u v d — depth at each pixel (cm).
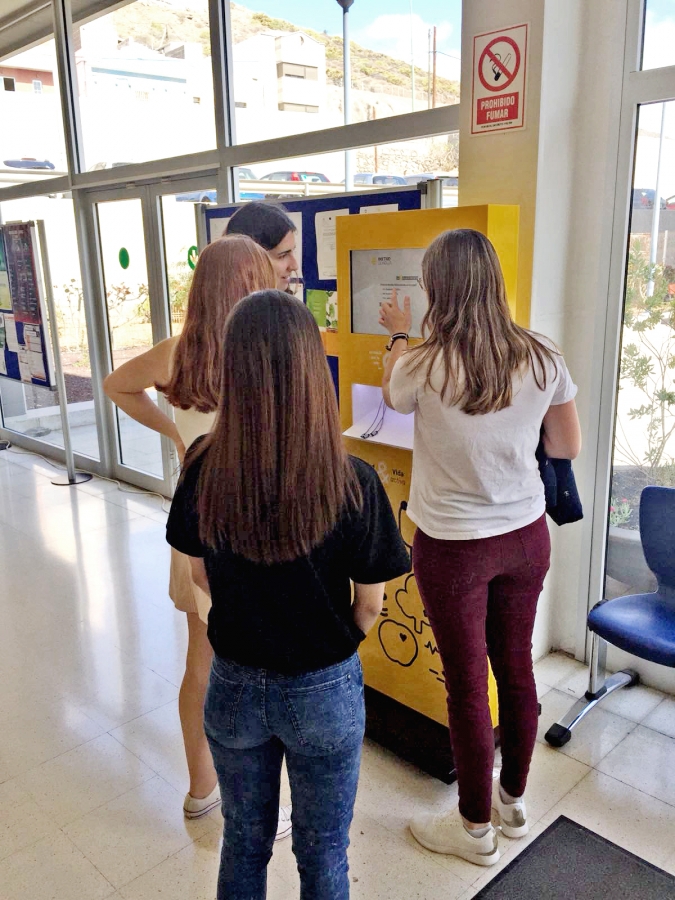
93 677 278
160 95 380
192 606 187
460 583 168
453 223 192
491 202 229
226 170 359
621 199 229
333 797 127
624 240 232
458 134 242
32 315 493
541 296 232
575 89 224
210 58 346
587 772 220
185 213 407
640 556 254
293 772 128
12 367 535
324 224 261
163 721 251
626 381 244
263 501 109
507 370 155
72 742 241
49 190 497
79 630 312
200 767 202
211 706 127
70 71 457
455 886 181
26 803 214
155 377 184
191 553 124
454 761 201
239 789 131
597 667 244
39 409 585
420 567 176
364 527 117
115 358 494
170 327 444
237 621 119
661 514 223
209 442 120
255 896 133
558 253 236
